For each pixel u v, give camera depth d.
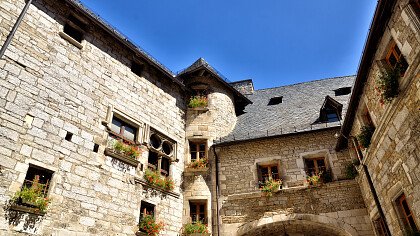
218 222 10.27
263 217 10.05
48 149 7.25
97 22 9.66
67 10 9.34
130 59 10.92
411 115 5.71
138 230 8.57
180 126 11.98
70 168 7.54
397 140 6.40
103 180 8.20
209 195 10.72
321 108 11.70
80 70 8.89
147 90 11.01
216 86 13.62
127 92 10.15
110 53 10.17
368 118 8.46
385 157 7.15
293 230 10.48
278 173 10.94
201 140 11.98
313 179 10.18
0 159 6.34
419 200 5.83
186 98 13.01
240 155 11.52
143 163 9.68
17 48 7.55
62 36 8.80
